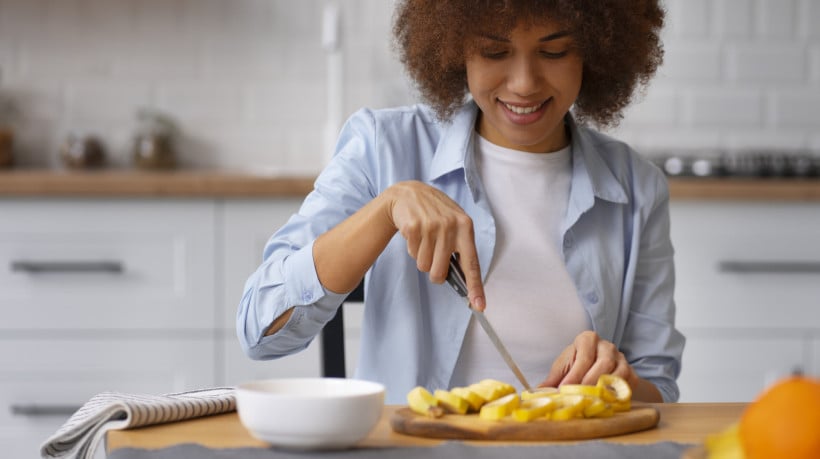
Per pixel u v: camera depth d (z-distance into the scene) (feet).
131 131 9.77
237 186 7.84
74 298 7.86
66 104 9.73
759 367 8.20
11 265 7.82
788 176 8.88
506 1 3.98
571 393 3.22
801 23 10.13
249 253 7.93
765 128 10.16
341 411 2.68
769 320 8.21
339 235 4.00
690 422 3.26
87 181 7.77
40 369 7.84
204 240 7.91
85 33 9.71
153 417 3.11
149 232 7.88
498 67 4.25
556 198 4.82
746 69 10.11
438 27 4.47
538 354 4.65
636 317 4.91
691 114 10.09
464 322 4.63
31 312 7.83
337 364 4.76
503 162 4.84
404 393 4.63
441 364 4.65
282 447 2.75
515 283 4.68
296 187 7.88
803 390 1.91
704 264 8.18
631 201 5.00
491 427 2.91
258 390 2.93
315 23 9.90
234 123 9.87
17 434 7.83
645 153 9.62
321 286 4.04
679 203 8.14
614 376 3.36
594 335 4.03
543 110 4.33
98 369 7.86
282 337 4.23
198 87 9.84
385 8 9.94
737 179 8.74
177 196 7.88
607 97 5.00
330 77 9.85
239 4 9.83
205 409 3.29
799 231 8.23
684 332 8.17
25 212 7.82
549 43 4.17
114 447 2.81
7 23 9.64
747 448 1.94
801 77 10.16
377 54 9.94
